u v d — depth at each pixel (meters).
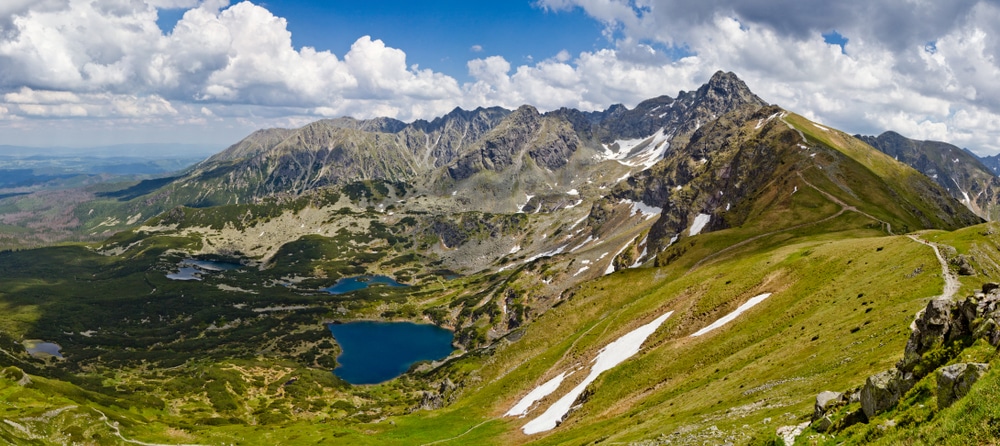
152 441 168.75
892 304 85.00
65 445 153.50
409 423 161.25
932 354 39.19
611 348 156.25
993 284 41.59
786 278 134.75
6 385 195.75
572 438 98.69
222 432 179.00
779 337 99.06
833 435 41.53
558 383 153.88
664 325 148.00
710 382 93.44
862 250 127.06
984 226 109.69
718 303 142.38
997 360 31.39
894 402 39.09
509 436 126.25
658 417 83.50
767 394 68.12
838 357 70.19
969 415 28.84
